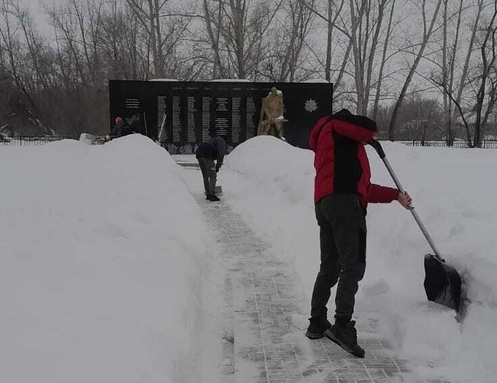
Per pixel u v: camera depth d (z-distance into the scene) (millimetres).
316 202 3873
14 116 47406
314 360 3672
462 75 35156
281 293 5062
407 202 4035
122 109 20781
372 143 4090
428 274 4098
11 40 49156
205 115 20969
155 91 20828
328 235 3951
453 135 35031
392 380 3363
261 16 30781
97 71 45344
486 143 27859
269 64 32719
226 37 30438
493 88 28875
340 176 3734
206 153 10797
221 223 8469
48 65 50188
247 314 4535
